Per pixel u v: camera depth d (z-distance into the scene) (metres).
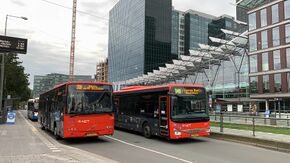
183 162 10.53
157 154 12.23
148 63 84.06
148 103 18.31
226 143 15.89
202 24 105.75
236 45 56.88
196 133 16.02
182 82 69.56
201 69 63.91
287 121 20.00
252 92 55.78
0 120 30.67
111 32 110.81
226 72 58.78
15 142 14.20
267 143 14.35
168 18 90.31
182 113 15.87
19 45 32.72
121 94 22.56
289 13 51.41
